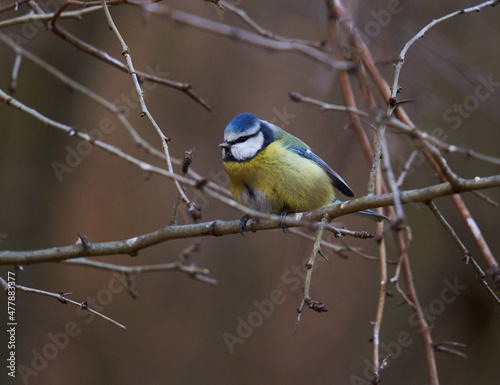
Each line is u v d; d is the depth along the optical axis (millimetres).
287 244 12125
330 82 9672
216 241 12344
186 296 12133
